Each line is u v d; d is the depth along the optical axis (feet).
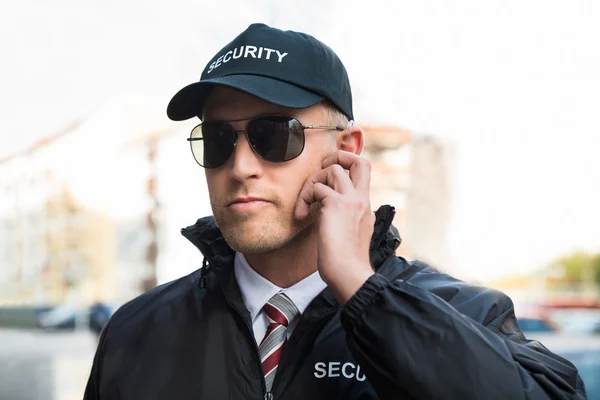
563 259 167.12
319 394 4.49
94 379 5.17
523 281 160.04
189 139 4.95
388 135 70.13
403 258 5.43
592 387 22.90
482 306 4.77
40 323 78.54
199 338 4.89
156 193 107.86
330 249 4.16
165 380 4.81
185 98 4.91
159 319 5.14
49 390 30.19
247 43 4.80
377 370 3.92
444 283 5.05
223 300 5.03
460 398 3.76
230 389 4.64
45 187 140.26
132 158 116.37
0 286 138.51
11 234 144.97
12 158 145.07
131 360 5.00
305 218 4.59
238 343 4.79
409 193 74.79
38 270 137.69
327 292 4.69
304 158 4.63
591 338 52.37
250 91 4.46
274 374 4.63
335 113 4.89
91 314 75.66
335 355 4.59
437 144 77.30
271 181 4.56
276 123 4.58
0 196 146.30
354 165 4.55
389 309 3.96
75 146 135.33
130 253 115.96
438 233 77.87
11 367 40.45
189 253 103.24
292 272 4.84
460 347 3.84
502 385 3.80
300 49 4.77
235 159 4.57
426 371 3.80
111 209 126.21
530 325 55.42
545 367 4.12
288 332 4.74
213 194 4.68
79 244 133.39
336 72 4.92
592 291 160.45
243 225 4.54
